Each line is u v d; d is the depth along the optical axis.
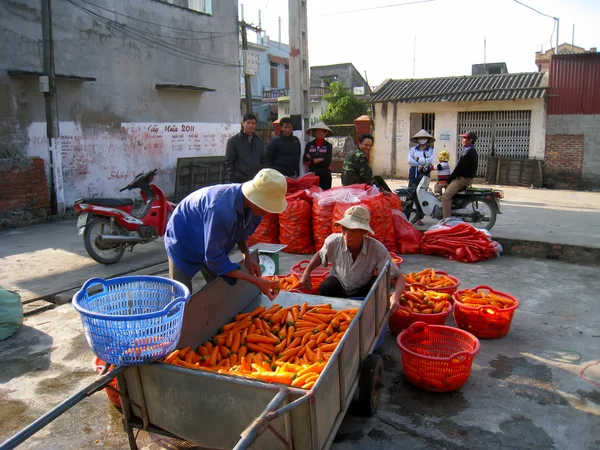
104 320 2.24
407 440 2.95
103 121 11.41
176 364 2.66
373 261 3.94
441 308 4.20
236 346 3.25
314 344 3.24
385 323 3.62
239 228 3.19
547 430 3.02
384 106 19.03
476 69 27.16
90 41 10.99
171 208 7.11
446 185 9.56
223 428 2.35
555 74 16.12
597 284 5.77
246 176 7.51
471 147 8.16
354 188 7.00
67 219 10.11
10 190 9.17
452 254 6.88
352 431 3.03
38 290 5.47
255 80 35.72
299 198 7.23
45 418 2.01
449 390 3.37
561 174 16.53
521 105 16.80
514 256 7.19
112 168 11.71
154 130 12.73
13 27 9.62
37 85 10.02
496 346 4.15
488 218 8.54
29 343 4.27
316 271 5.07
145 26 12.24
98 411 3.28
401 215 7.36
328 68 35.25
